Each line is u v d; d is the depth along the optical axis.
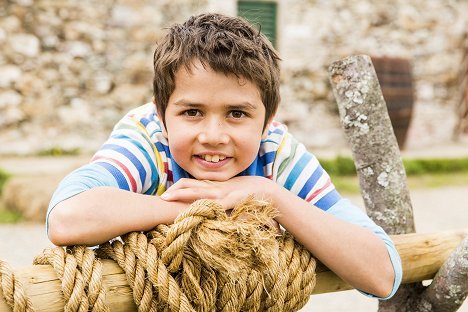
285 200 1.32
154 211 1.23
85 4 9.19
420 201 7.09
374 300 4.07
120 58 9.40
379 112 1.68
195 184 1.30
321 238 1.30
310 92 10.27
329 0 10.27
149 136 1.44
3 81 8.84
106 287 1.13
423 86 10.87
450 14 10.91
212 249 1.10
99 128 9.33
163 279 1.12
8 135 8.86
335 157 8.61
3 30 8.83
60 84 9.13
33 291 1.07
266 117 1.39
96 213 1.19
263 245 1.15
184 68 1.27
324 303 4.00
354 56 1.67
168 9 9.55
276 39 10.14
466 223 6.04
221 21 1.37
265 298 1.22
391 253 1.37
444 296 1.55
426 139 10.95
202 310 1.15
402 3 10.62
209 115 1.27
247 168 1.45
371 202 1.72
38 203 5.82
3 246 4.90
